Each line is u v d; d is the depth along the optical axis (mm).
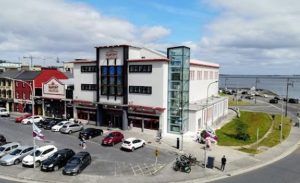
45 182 27578
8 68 84875
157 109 45906
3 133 47062
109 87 50938
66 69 91875
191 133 47750
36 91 64688
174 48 46375
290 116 72312
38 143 41125
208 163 32469
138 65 47969
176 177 29234
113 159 34594
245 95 131625
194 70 55750
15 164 32344
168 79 47125
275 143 43938
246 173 30875
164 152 37938
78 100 55500
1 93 71875
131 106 48312
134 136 45812
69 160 30469
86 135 43656
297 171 31672
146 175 29578
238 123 56094
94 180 27922
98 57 51656
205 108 52562
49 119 53875
